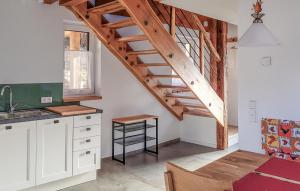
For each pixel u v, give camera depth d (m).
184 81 4.14
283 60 2.96
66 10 4.10
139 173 4.11
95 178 3.87
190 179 1.53
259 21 2.19
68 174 3.52
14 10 3.64
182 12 4.89
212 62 5.29
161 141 5.64
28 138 3.18
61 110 3.62
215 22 5.20
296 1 2.83
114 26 4.02
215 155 5.03
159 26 3.67
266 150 3.00
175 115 5.87
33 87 3.84
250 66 3.22
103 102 4.61
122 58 4.60
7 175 3.05
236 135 5.87
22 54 3.73
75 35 4.44
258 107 3.18
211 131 5.55
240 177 1.88
